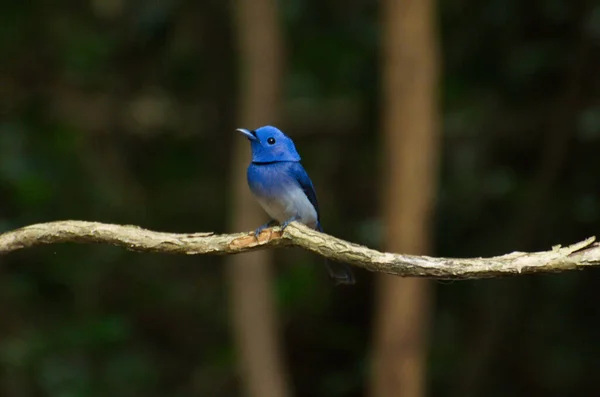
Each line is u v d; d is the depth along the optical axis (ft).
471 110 39.83
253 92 34.32
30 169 39.75
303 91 42.63
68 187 41.86
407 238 29.68
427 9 29.84
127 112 44.04
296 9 40.42
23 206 39.96
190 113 44.50
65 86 42.57
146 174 45.73
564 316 39.86
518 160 40.34
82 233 16.81
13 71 41.60
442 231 39.78
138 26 42.37
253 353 33.86
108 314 41.88
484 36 37.81
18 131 40.73
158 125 44.70
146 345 44.55
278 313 44.34
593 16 36.52
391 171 30.12
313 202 24.16
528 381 40.81
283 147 23.24
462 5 38.04
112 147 44.55
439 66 34.17
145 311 45.09
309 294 45.39
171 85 44.14
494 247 39.17
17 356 38.63
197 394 43.68
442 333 41.78
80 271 41.78
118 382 40.27
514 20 37.14
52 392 38.34
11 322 40.09
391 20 30.09
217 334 45.62
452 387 41.11
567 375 39.91
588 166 38.52
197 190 45.73
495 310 39.86
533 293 40.29
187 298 45.93
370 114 41.16
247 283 34.24
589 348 39.58
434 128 30.19
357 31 40.47
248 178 23.31
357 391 43.55
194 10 42.34
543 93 38.70
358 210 44.62
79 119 42.91
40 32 41.57
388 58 30.30
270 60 34.32
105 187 43.24
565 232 38.86
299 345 45.34
